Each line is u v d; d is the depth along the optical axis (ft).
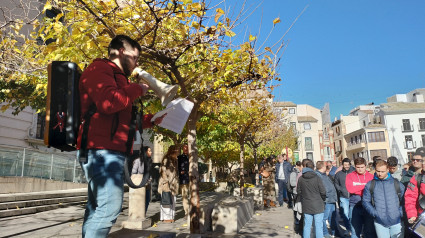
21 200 32.30
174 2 11.65
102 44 13.70
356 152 221.66
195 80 18.08
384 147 198.80
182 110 7.50
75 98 5.89
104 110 5.58
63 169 54.08
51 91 5.87
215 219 24.23
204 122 38.52
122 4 13.24
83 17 12.79
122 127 6.09
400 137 196.13
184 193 30.17
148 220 24.68
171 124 7.38
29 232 21.30
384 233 16.53
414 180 13.52
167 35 14.67
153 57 14.93
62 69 5.94
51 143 5.74
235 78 19.38
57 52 12.60
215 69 17.60
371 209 16.83
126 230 10.31
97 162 5.79
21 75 17.24
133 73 6.71
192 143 20.24
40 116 57.67
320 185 20.83
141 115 6.79
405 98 232.12
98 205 5.78
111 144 5.86
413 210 13.50
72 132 5.71
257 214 35.06
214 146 66.80
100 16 12.47
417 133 194.29
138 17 14.06
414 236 13.07
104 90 5.60
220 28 13.65
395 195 16.47
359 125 240.94
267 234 23.63
